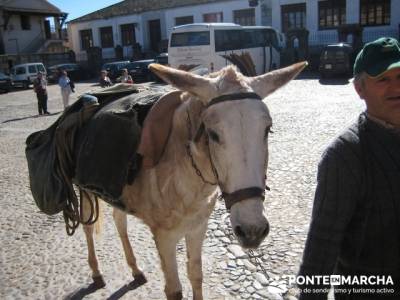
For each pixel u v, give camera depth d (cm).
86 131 351
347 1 3034
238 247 452
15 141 1158
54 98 2305
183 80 236
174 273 304
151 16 4012
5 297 392
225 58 2311
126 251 405
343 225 179
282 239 466
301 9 3253
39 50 4328
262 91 242
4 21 4062
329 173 178
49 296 391
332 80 2216
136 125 308
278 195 602
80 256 466
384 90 175
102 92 378
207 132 229
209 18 3700
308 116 1209
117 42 4288
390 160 174
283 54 2905
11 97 2555
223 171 219
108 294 390
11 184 756
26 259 464
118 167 308
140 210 317
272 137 966
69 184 368
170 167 283
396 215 175
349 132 181
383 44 176
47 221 571
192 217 292
